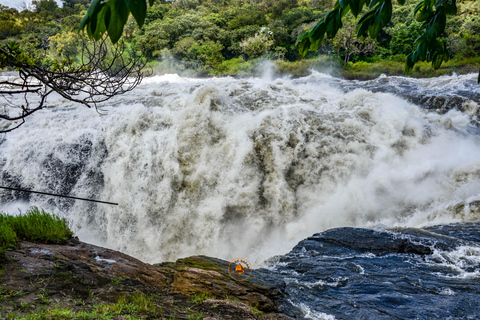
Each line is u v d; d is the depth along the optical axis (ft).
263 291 15.51
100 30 5.27
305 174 33.45
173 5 230.27
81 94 48.16
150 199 33.17
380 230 24.36
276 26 164.55
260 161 33.27
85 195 35.09
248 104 40.93
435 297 15.96
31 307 10.50
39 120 39.75
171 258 31.94
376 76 108.06
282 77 122.72
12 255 14.14
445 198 30.58
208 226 31.65
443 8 9.58
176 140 33.76
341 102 41.29
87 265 14.64
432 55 11.66
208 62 141.18
